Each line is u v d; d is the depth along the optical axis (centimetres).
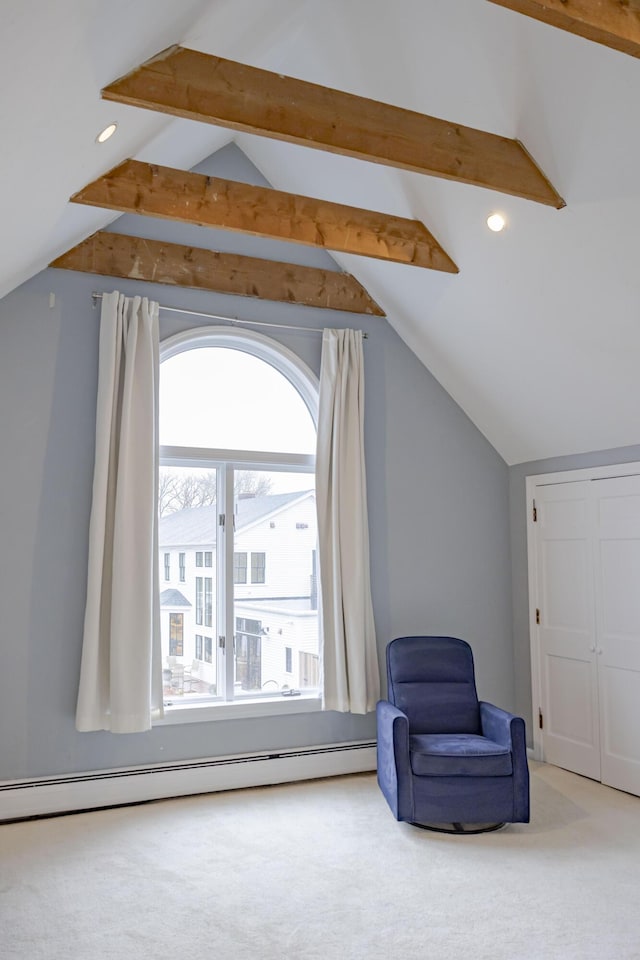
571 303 374
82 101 233
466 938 257
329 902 283
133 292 416
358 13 332
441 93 338
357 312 480
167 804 392
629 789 410
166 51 260
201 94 266
